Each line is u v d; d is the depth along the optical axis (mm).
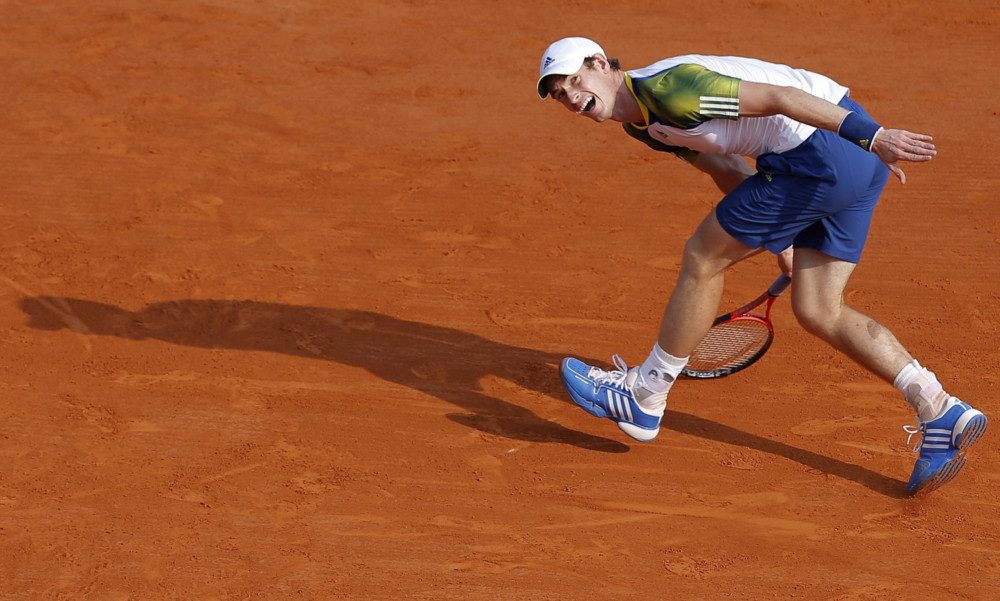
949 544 17172
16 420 20234
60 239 27406
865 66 40625
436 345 23188
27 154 32406
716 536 17438
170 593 15984
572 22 45438
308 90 38250
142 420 20344
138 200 29734
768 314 20953
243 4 46781
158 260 26531
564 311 24625
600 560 16859
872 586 16281
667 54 42188
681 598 16031
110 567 16500
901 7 46500
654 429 19312
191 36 43094
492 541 17266
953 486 18594
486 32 44281
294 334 23484
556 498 18359
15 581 16172
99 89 37719
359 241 27812
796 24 45062
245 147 33469
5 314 23906
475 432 20219
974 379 21766
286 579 16312
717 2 47406
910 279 25875
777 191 16719
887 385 21656
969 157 32656
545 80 16656
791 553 17016
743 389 21688
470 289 25547
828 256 17625
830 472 19031
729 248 17438
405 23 45156
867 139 15094
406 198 30328
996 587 16219
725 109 15734
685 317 17938
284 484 18594
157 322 23828
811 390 21578
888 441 19891
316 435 20031
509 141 34219
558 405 21172
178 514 17750
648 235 28281
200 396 21172
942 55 41562
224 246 27359
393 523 17656
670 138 16828
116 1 46750
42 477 18625
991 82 38812
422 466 19188
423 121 35750
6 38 42375
